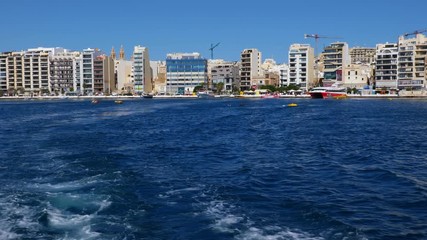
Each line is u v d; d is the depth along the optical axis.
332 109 123.94
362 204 23.94
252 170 33.81
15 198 24.89
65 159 38.47
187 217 21.44
